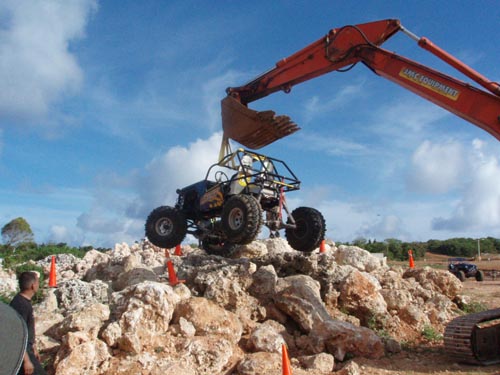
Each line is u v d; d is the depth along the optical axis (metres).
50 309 8.48
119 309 7.66
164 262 11.58
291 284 9.13
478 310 11.62
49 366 6.67
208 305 8.04
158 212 10.97
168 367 6.49
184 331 7.51
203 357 7.01
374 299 9.70
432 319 10.07
